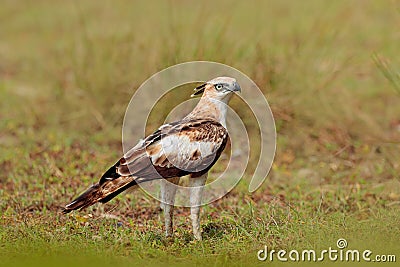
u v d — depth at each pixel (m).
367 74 27.55
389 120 24.92
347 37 30.19
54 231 16.42
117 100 25.39
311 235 16.06
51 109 26.42
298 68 25.05
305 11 32.47
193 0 35.38
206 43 24.94
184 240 16.17
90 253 14.91
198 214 15.94
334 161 22.39
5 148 23.09
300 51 26.11
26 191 19.55
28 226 16.64
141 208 18.38
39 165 21.58
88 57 27.02
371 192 19.75
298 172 21.67
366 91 26.44
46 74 29.48
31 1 41.09
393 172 21.06
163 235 16.42
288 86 24.50
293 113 24.09
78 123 25.41
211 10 32.62
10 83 29.39
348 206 18.62
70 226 16.89
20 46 34.47
